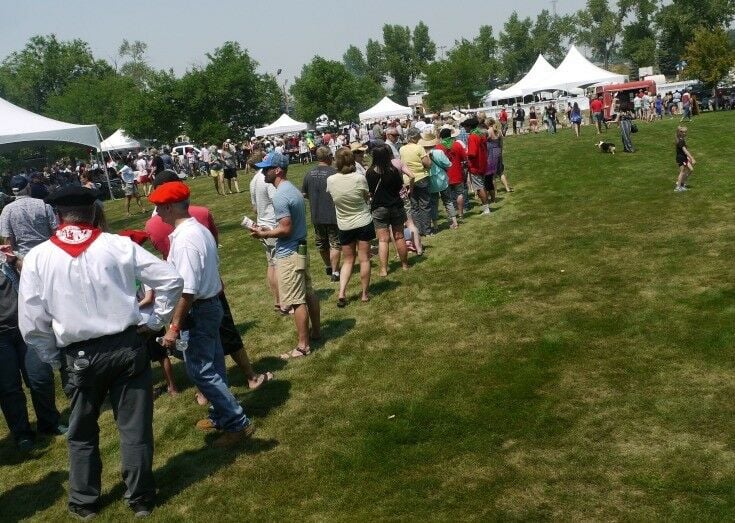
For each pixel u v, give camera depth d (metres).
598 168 16.77
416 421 4.76
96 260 3.80
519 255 8.97
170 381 5.79
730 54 38.28
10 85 77.81
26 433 5.27
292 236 6.07
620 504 3.60
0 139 18.25
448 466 4.16
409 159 10.30
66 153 56.28
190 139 42.28
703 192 12.15
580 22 107.56
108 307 3.83
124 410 3.98
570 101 35.88
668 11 75.62
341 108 49.03
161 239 5.47
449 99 55.81
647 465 3.91
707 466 3.83
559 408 4.69
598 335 5.89
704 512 3.45
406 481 4.06
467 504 3.76
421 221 10.69
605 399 4.73
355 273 9.02
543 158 20.08
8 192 27.39
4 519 4.25
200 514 4.00
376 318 7.06
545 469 4.00
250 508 4.00
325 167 8.55
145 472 4.05
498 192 14.69
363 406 5.10
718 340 5.45
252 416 5.16
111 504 4.24
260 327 7.34
